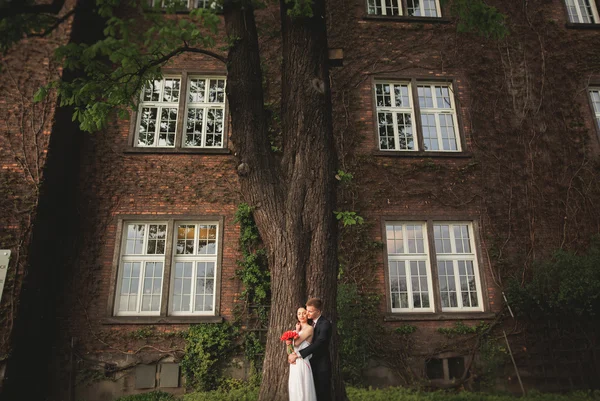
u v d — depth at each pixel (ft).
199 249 33.35
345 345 28.96
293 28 21.17
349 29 39.78
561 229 34.83
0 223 28.63
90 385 29.40
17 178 29.81
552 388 30.55
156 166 34.45
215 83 37.86
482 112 37.83
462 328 31.63
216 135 36.35
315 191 18.92
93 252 32.09
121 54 18.22
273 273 18.25
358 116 37.09
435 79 38.63
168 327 30.78
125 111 21.54
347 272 32.78
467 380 30.55
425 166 35.83
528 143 37.09
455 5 23.16
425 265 33.96
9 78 32.12
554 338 31.58
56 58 18.88
